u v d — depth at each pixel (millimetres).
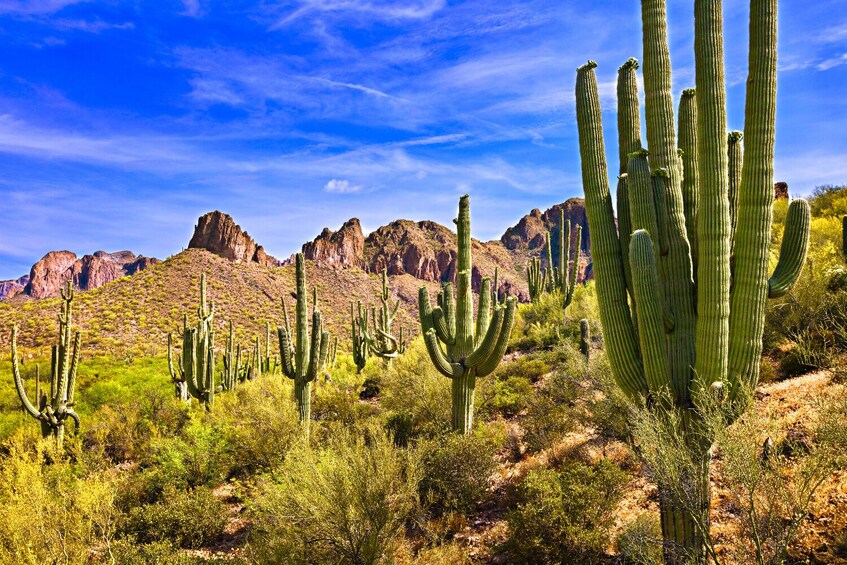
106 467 11758
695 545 5141
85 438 15547
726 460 4641
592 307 19156
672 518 5309
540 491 7016
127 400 22656
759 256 5238
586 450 9227
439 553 7016
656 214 5742
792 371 9430
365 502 7035
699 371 5352
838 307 8742
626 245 6121
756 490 4816
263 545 7020
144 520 9172
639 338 5871
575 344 17391
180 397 20375
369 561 6855
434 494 8656
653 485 7816
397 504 7488
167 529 9008
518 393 14016
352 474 7242
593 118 6406
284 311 28531
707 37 5375
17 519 6965
